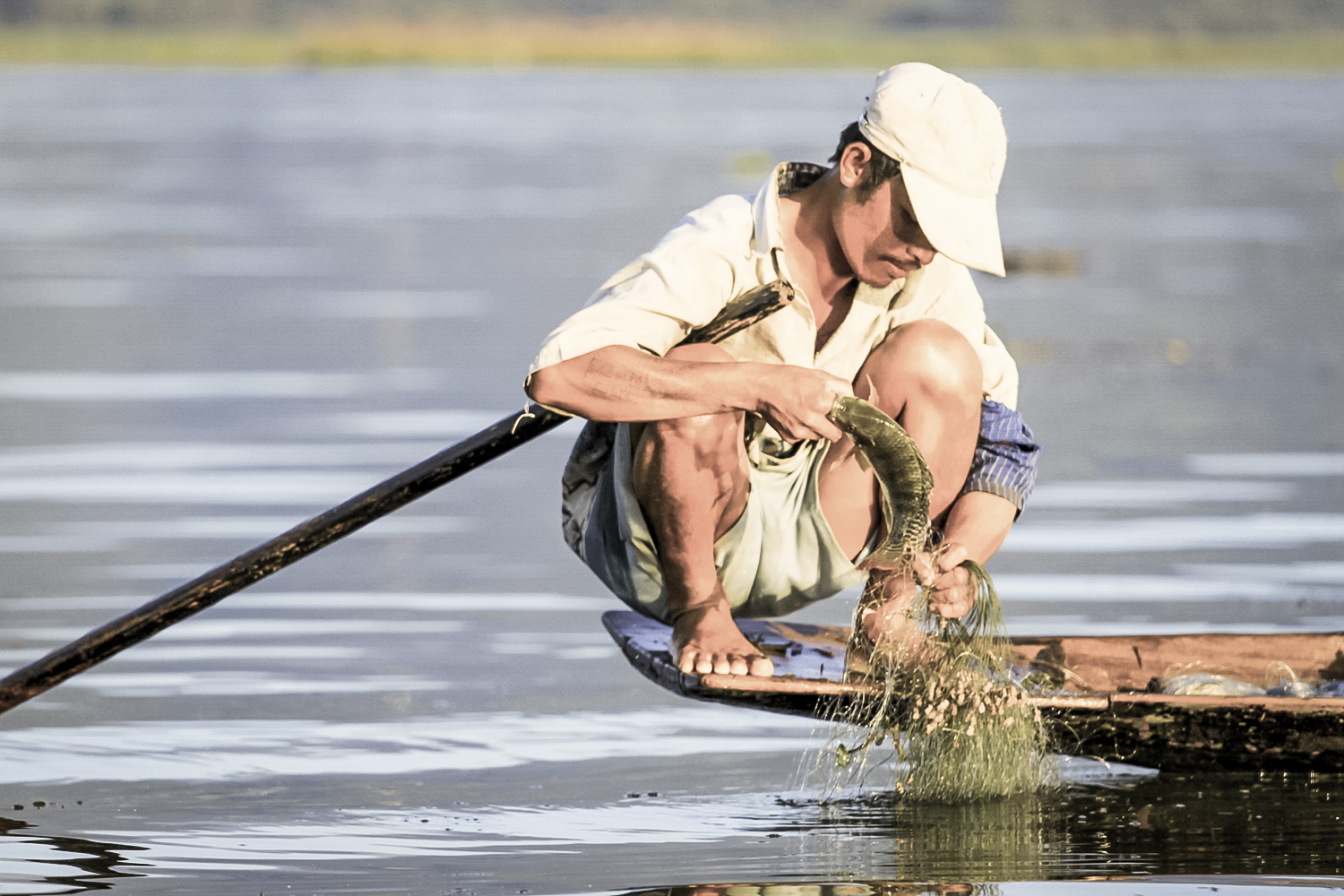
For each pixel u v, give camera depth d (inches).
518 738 582.9
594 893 434.9
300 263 2183.8
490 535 903.1
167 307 1781.5
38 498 965.8
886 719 519.2
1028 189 3260.3
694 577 532.7
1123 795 519.8
